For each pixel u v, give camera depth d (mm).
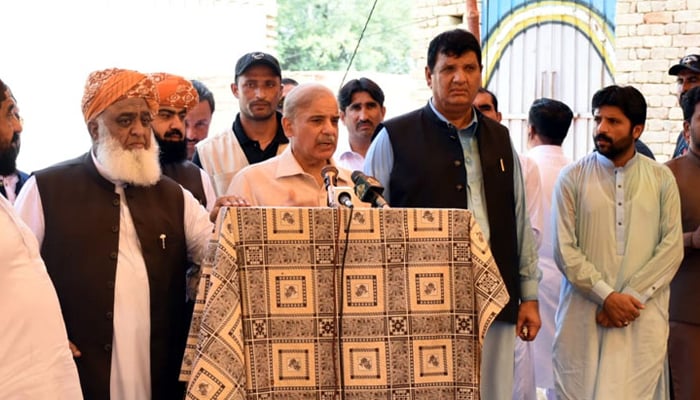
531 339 4199
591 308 4574
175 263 3746
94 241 3598
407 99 12445
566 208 4621
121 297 3594
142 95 3656
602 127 4555
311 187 3947
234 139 4977
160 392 3664
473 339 3375
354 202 3482
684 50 7965
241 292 3266
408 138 4164
